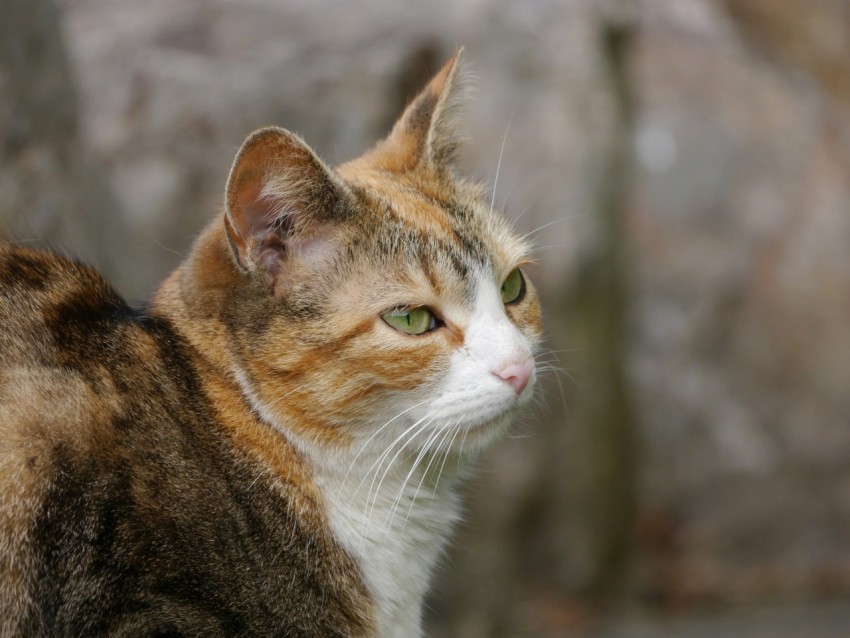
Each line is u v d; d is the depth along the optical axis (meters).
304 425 4.18
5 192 6.08
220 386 4.18
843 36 11.40
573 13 9.98
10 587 3.60
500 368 4.23
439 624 8.77
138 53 8.74
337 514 4.26
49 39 6.50
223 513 3.97
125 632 3.67
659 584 9.62
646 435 9.91
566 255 9.21
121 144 8.42
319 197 4.15
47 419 3.72
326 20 9.28
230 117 8.62
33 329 3.95
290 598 4.08
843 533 9.90
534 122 9.45
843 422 10.03
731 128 10.62
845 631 7.91
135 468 3.82
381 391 4.19
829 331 10.14
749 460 9.95
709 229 10.20
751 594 9.55
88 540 3.66
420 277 4.23
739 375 10.06
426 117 5.00
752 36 11.34
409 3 9.62
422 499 4.52
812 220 10.43
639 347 9.92
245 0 9.31
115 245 7.21
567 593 9.41
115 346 4.07
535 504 9.40
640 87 10.58
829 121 11.02
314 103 8.73
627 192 9.77
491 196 5.34
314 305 4.13
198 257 4.32
